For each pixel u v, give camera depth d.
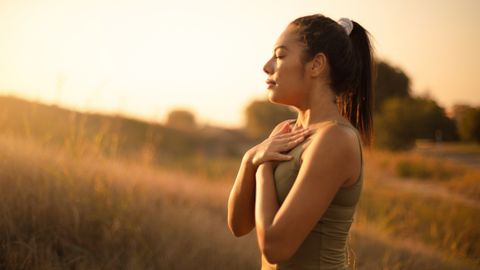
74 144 4.22
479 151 20.39
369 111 1.89
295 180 1.57
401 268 4.31
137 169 4.91
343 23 1.81
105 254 3.31
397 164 15.09
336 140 1.50
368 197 9.95
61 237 3.31
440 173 14.30
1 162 3.65
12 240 3.06
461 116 12.29
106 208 3.64
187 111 38.50
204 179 7.98
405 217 7.41
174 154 25.23
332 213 1.57
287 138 1.65
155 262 3.43
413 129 24.30
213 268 3.56
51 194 3.54
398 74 27.95
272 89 1.72
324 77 1.67
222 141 38.91
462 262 4.99
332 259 1.58
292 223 1.45
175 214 4.25
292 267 1.59
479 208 8.63
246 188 1.77
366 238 5.22
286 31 1.72
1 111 4.55
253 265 3.79
